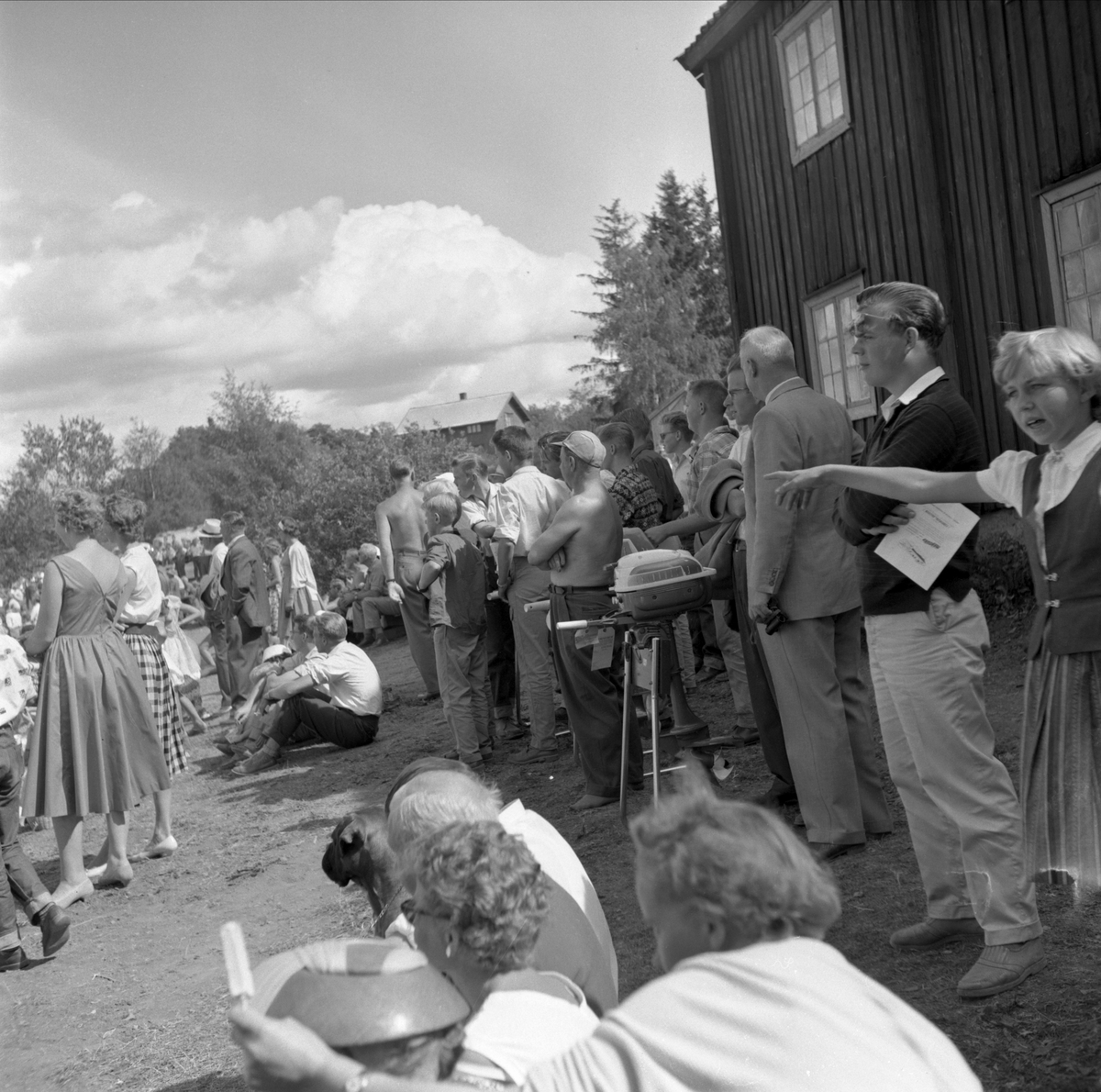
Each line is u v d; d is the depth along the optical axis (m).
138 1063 4.18
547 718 7.23
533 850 2.70
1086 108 8.24
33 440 47.91
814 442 4.39
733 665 6.56
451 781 2.67
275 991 1.66
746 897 1.51
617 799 5.92
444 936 2.02
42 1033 4.62
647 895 1.61
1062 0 8.30
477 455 9.05
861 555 3.44
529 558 5.88
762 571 4.39
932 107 9.84
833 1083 1.41
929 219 9.94
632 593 5.14
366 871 3.01
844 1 10.73
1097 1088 2.66
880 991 1.55
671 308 57.88
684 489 8.38
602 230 60.09
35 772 6.23
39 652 6.37
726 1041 1.44
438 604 7.38
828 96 11.29
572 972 2.52
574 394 60.50
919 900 3.94
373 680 9.20
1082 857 2.65
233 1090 3.83
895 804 5.09
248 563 11.70
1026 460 2.80
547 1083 1.50
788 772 5.20
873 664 3.49
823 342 11.98
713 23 12.41
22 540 46.28
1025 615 8.25
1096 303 8.42
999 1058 2.89
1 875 5.46
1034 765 2.73
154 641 7.51
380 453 24.05
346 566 16.81
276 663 9.55
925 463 3.29
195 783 9.16
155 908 6.07
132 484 60.75
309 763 8.94
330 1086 1.53
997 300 9.38
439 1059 1.69
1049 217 8.72
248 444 63.47
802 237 12.02
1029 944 3.22
